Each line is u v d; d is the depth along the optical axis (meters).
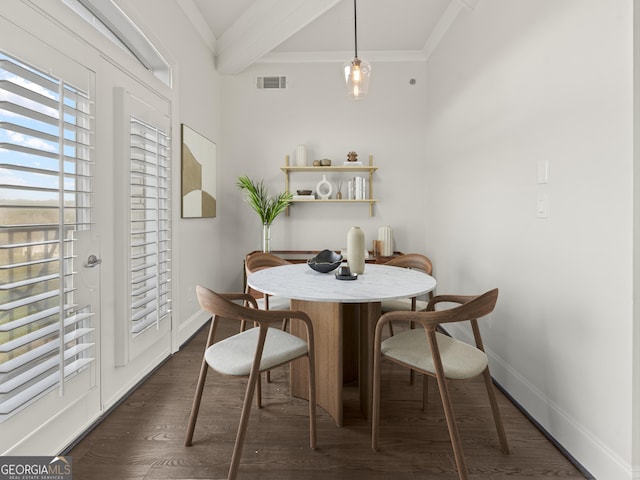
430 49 3.61
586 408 1.45
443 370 1.38
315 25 3.28
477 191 2.52
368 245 3.92
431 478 1.40
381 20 3.21
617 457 1.30
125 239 1.94
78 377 1.61
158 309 2.29
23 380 1.24
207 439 1.63
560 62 1.61
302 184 3.92
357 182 3.76
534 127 1.81
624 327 1.28
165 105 2.53
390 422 1.78
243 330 1.85
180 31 2.80
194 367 2.42
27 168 1.23
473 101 2.59
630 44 1.24
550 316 1.69
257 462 1.48
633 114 1.23
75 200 1.60
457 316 1.36
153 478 1.38
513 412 1.88
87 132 1.61
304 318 1.52
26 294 1.29
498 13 2.20
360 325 1.84
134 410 1.87
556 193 1.64
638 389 1.24
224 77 3.89
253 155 3.92
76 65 1.57
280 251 3.90
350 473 1.42
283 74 3.90
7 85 1.19
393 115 3.88
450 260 3.11
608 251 1.34
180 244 2.85
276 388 2.15
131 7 2.05
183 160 2.82
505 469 1.44
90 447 1.56
